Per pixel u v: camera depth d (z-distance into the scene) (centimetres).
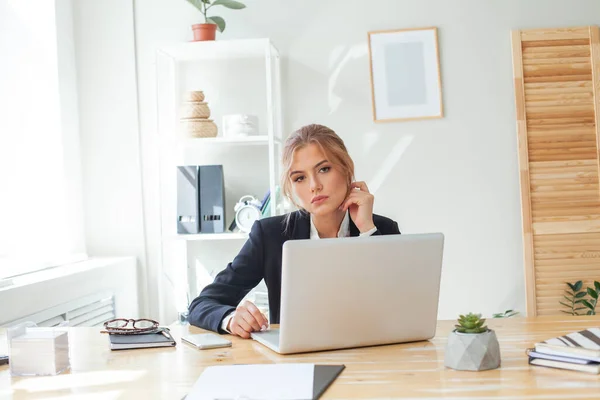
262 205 388
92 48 420
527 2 407
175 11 419
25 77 371
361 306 186
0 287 289
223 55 410
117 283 386
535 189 407
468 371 163
